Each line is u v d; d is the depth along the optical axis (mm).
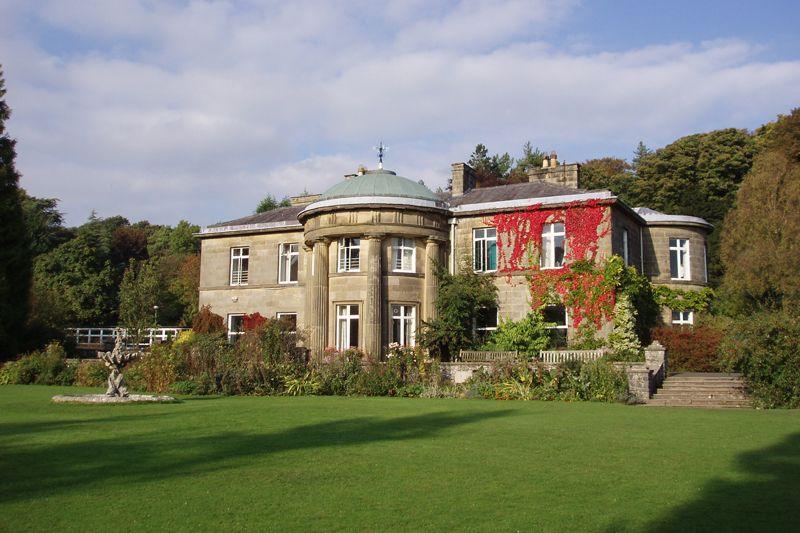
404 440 13609
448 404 21484
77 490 9328
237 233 39094
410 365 27188
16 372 32438
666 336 32438
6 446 12750
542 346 30531
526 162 78500
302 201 42188
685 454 12102
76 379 31438
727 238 39938
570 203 31859
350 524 7770
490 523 7820
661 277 36531
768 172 38625
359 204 31531
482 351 29969
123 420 16672
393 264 32344
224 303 38969
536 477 10188
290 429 15211
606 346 30062
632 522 7887
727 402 22188
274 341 28375
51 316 44688
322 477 10148
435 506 8539
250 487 9508
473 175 39250
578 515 8156
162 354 28281
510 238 33031
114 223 88750
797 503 8758
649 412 19188
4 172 40219
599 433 14633
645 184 61188
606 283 30375
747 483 9867
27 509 8367
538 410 19531
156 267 51062
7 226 39875
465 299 31188
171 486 9562
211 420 16703
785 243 36531
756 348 21703
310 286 33156
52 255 62094
